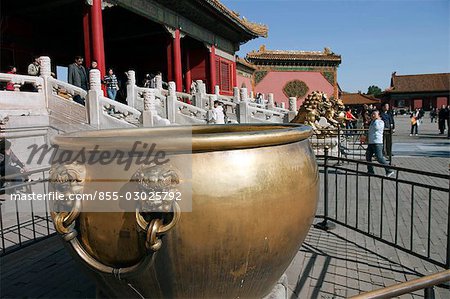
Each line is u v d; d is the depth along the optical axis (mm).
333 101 14539
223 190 2006
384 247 4648
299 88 36469
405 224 5625
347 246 4684
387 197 7488
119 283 2197
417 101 68812
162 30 20078
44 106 9812
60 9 16422
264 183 2121
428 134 25188
